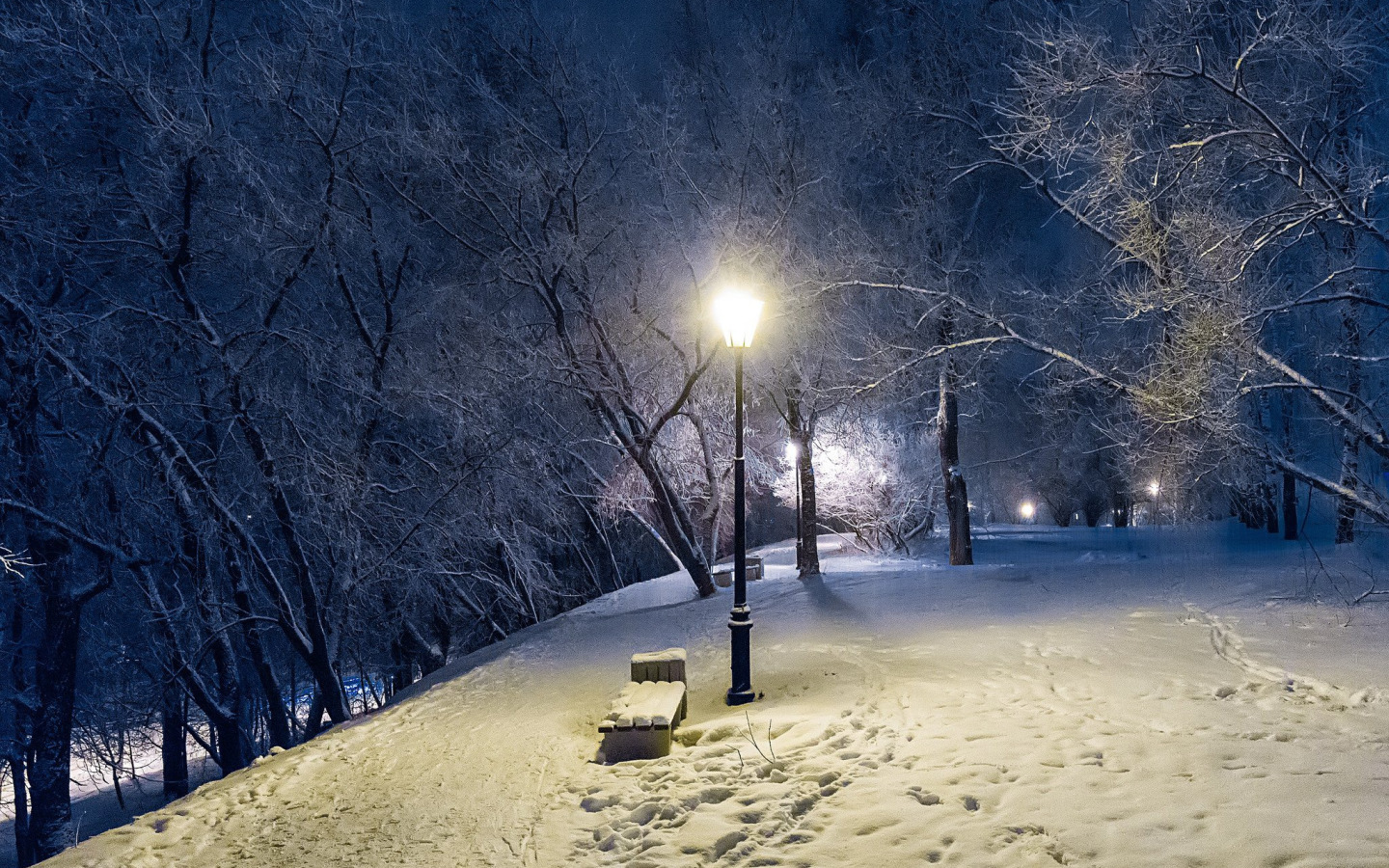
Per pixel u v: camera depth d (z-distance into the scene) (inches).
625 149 784.9
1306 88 448.1
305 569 692.7
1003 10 727.7
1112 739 251.1
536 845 221.8
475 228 786.2
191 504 664.4
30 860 843.4
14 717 872.9
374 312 808.9
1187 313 445.7
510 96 776.3
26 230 658.2
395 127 712.4
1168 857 172.1
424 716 431.8
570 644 608.7
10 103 682.8
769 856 192.2
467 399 729.6
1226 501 918.4
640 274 760.3
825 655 434.3
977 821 198.4
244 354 693.3
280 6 744.3
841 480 968.3
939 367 749.3
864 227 741.3
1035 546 1050.1
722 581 800.9
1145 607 486.3
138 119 649.0
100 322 655.8
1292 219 443.2
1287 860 165.9
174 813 284.4
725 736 295.7
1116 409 601.9
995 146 564.1
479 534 768.3
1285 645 367.6
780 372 740.7
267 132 722.8
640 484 874.8
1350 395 450.0
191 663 741.3
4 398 720.3
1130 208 450.6
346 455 695.1
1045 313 681.6
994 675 353.4
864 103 747.4
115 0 669.3
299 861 228.7
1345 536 674.2
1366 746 234.2
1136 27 468.1
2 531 781.9
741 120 735.1
